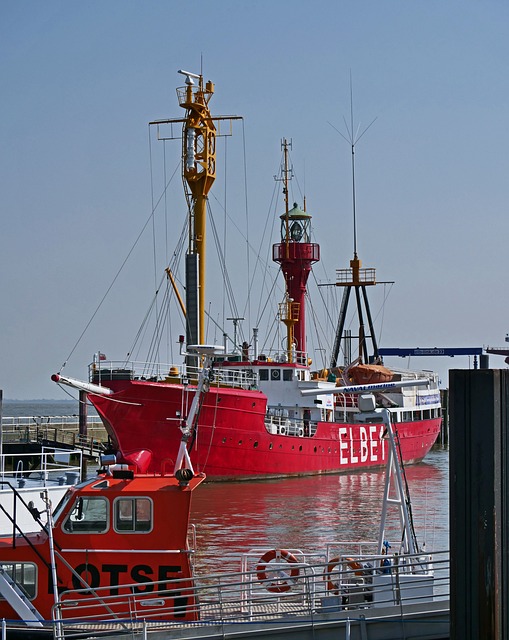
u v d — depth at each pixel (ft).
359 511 193.36
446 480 268.00
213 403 227.20
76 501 84.74
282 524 175.42
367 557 96.17
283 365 268.00
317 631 83.46
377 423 291.99
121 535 84.48
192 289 229.04
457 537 69.92
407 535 92.32
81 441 262.26
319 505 201.98
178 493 84.33
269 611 90.89
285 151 299.58
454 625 69.87
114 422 218.38
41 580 84.23
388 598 91.04
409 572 90.43
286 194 298.97
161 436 219.20
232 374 263.08
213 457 232.12
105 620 80.48
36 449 245.65
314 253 297.94
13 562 84.33
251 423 237.86
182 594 84.64
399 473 93.81
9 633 79.71
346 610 86.07
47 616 83.87
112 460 88.33
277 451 247.70
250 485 236.63
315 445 261.85
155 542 84.33
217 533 164.76
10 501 110.11
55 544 84.43
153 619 84.07
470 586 69.31
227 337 248.52
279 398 269.03
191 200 244.22
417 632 83.61
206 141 243.19
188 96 239.71
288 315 283.38
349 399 300.81
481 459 69.31
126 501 84.58
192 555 87.61
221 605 84.94
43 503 112.47
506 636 68.85
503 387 69.82
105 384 218.59
